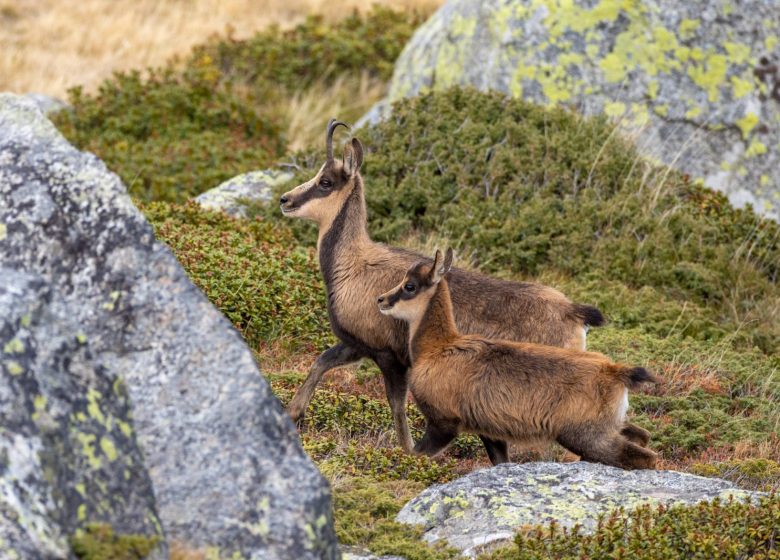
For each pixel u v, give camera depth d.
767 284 42.22
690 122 49.06
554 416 23.80
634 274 41.12
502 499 21.59
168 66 69.56
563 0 50.66
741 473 25.48
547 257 41.56
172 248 36.19
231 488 15.09
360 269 28.88
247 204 45.50
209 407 15.71
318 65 68.00
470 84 52.22
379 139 47.66
